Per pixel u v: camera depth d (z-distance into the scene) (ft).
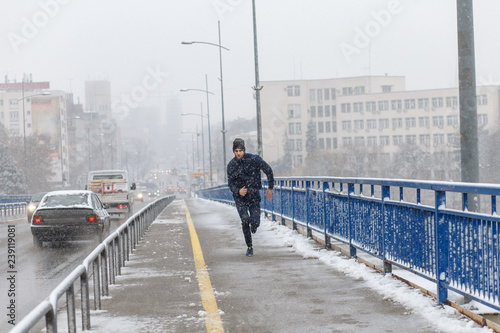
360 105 572.92
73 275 21.94
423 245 28.35
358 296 29.73
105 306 29.66
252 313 26.96
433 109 548.31
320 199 49.44
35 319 15.14
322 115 611.47
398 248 31.71
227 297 30.71
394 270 34.45
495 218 21.50
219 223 81.30
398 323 24.16
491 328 21.68
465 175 40.98
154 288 34.01
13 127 606.14
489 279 22.21
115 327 25.11
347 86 602.03
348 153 499.92
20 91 608.60
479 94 498.28
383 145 563.89
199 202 212.43
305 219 55.57
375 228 35.68
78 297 34.12
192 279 36.40
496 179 399.85
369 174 491.72
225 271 38.99
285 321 25.27
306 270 38.17
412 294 28.71
